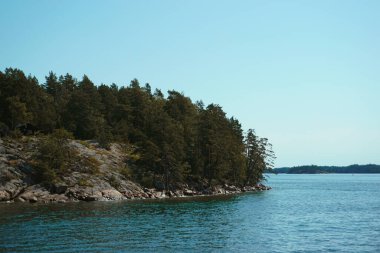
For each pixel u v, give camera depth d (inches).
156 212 2605.8
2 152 3535.9
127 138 4968.0
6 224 1989.4
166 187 4087.1
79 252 1430.9
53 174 3383.4
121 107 5255.9
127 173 4005.9
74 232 1800.0
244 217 2437.3
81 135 4702.3
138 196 3727.9
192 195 4254.4
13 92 4301.2
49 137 3772.1
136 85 6683.1
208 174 4783.5
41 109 4591.5
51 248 1481.3
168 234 1804.9
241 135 5954.7
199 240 1676.9
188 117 5502.0
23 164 3454.7
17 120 4109.3
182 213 2591.0
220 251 1482.5
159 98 6653.5
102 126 4783.5
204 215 2501.2
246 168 5438.0
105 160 4097.0
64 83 6358.3
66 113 4724.4
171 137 4266.7
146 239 1680.6
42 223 2037.4
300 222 2251.5
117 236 1731.1
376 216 2559.1
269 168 5693.9
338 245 1606.8
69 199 3265.3
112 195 3489.2
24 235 1707.7
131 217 2332.7
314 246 1583.4
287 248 1544.0
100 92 5674.2
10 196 3161.9
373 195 4680.1
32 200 3107.8
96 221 2142.0
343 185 7642.7
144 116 5310.0
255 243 1632.6
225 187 5039.4
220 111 5634.8
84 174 3649.1
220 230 1934.1
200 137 4781.0
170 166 4138.8
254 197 4133.9
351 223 2229.3
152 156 4079.7
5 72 4574.3
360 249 1534.2
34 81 4997.5
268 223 2196.1
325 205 3316.9
